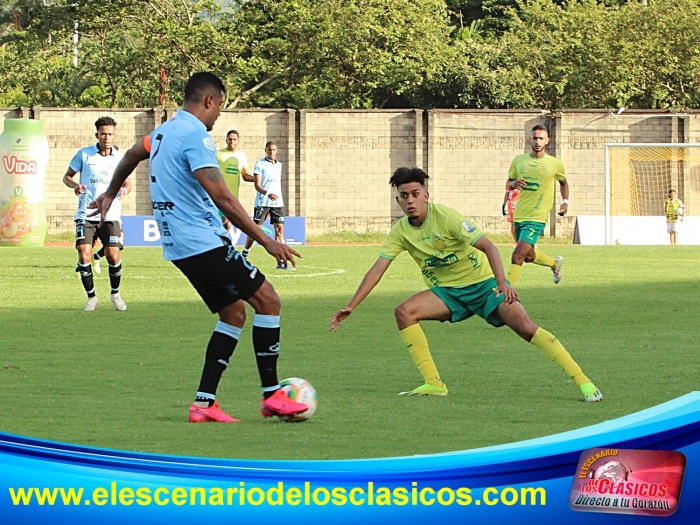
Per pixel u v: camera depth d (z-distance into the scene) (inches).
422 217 451.2
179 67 2913.4
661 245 2027.6
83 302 854.5
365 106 2928.2
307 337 637.3
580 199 2439.7
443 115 2432.3
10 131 1961.1
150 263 1366.9
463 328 682.8
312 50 2869.1
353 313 772.0
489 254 441.4
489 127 2436.0
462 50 2999.5
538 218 893.2
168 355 559.8
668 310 802.2
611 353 573.0
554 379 482.9
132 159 416.5
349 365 526.9
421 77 2869.1
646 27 2883.9
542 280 1095.0
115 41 2994.6
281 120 2420.0
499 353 571.2
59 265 1314.0
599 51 2866.6
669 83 2869.1
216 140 2407.7
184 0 2977.4
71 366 518.6
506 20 3531.0
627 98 2822.3
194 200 384.8
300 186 2420.0
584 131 2432.3
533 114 2432.3
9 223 1957.4
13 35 2965.1
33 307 814.5
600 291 964.0
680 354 569.0
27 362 531.5
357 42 2864.2
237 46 2886.3
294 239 2140.7
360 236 2436.0
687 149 2415.1
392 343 611.2
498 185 2442.2
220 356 384.5
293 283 1044.5
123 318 740.7
